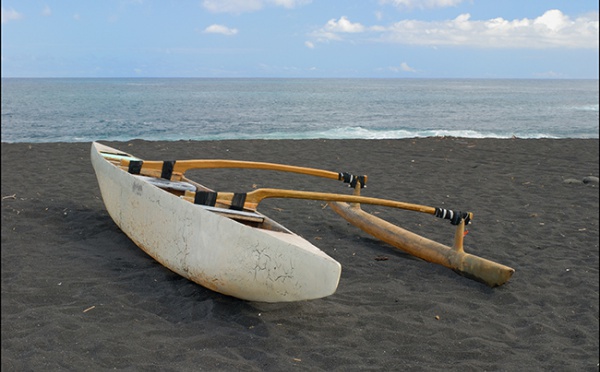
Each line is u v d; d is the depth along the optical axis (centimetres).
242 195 511
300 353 359
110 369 321
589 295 493
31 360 324
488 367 358
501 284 498
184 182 620
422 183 990
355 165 1162
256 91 8038
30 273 477
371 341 384
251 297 412
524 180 1045
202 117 2994
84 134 2094
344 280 506
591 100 6188
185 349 352
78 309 406
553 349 389
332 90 9062
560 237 674
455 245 548
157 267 500
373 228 630
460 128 2578
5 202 710
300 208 766
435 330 408
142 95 6034
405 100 5656
